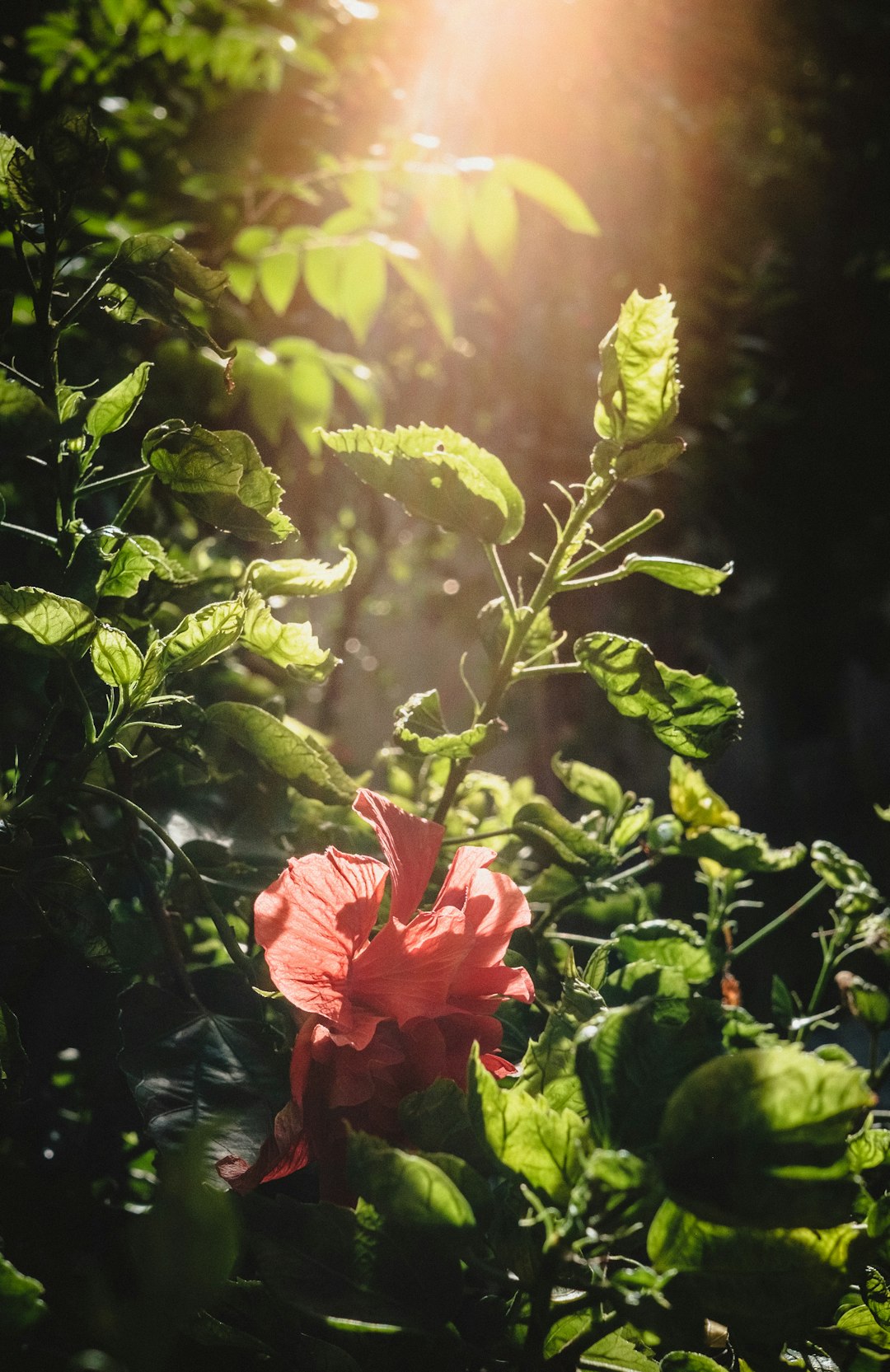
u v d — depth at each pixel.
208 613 0.79
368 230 1.76
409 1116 0.74
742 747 6.25
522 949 0.92
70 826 0.97
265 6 1.67
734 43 3.43
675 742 0.86
